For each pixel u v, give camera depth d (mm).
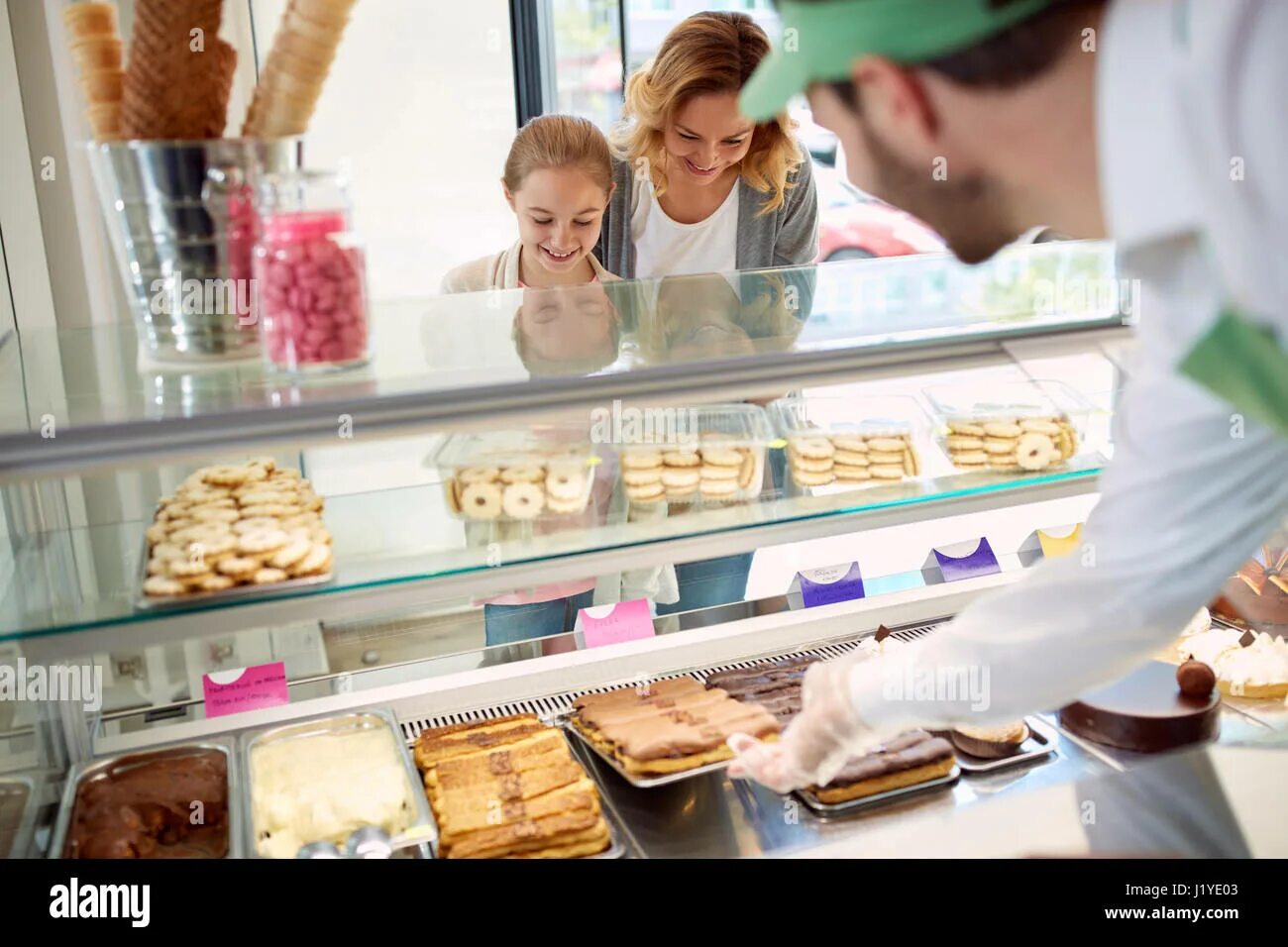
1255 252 947
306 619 1432
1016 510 2824
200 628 1395
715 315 1617
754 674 2004
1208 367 1049
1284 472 1176
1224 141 932
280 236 1302
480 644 2549
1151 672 1954
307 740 1832
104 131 1271
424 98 3840
